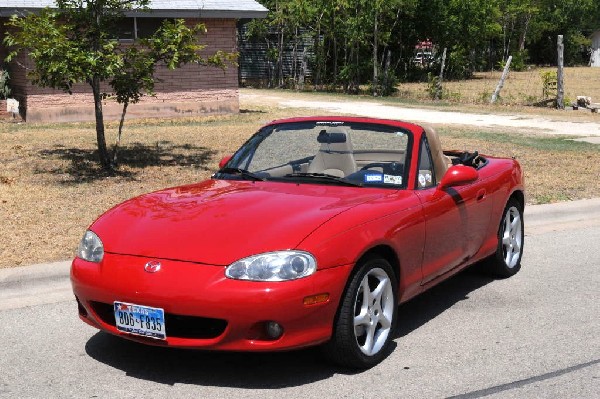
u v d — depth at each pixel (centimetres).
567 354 477
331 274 412
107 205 909
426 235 506
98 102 1177
